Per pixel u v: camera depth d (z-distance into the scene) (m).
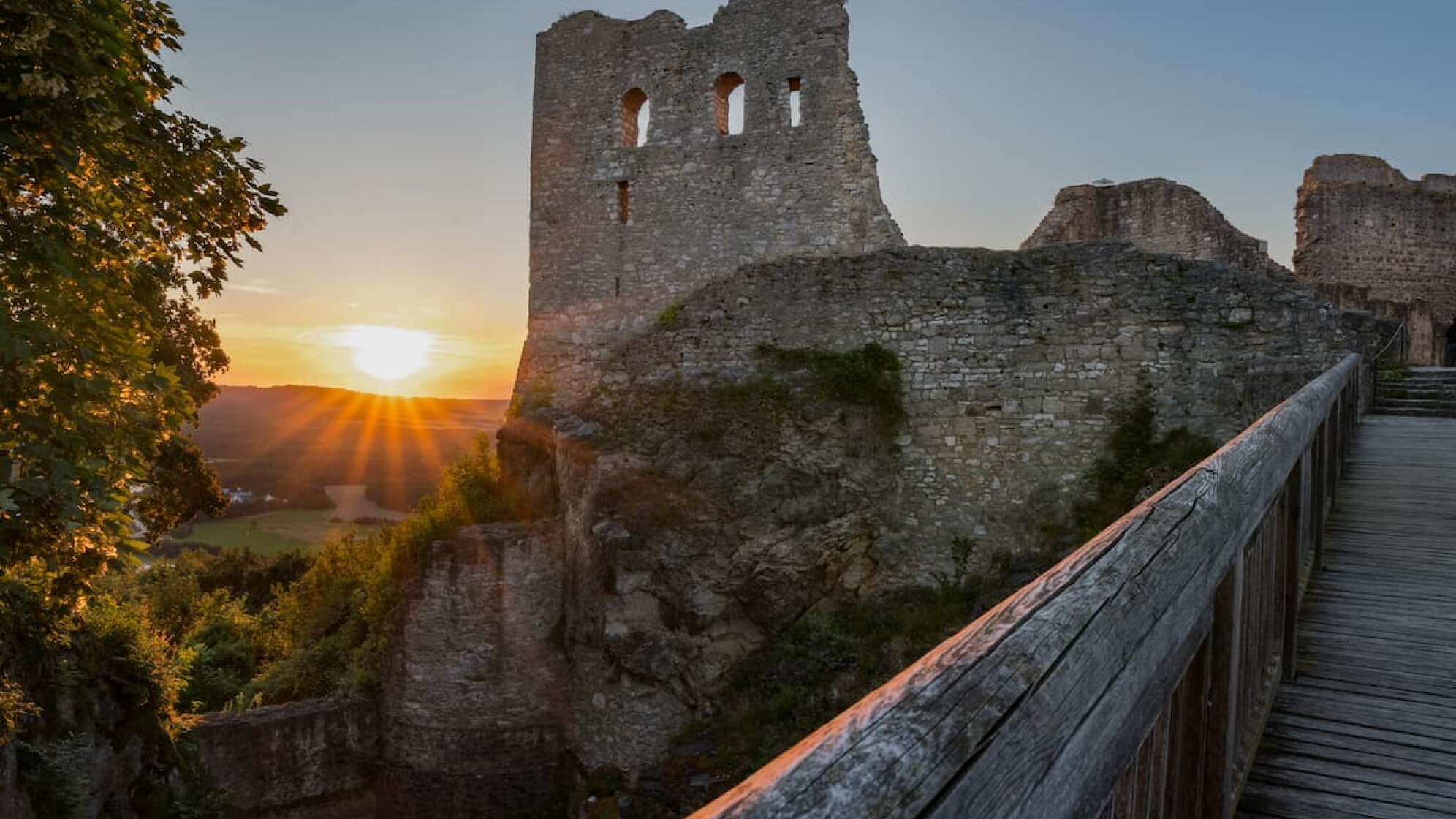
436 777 14.77
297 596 20.95
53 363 6.43
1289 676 4.89
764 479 14.16
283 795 14.51
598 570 13.82
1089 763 1.68
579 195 19.00
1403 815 3.56
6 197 6.65
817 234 17.39
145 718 11.74
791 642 13.34
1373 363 13.18
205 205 8.14
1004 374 14.29
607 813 12.27
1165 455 13.17
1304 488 5.41
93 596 10.63
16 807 8.72
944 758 1.25
